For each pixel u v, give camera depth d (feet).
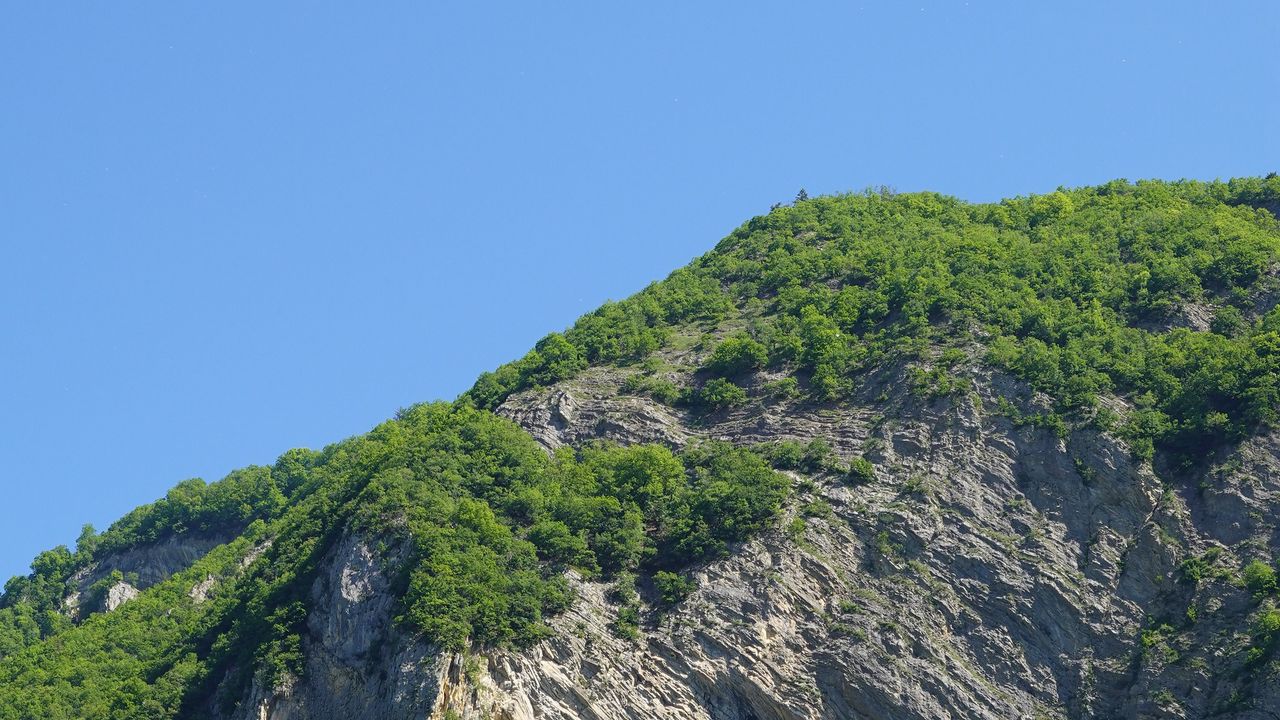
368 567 346.13
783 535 346.95
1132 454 357.41
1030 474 359.25
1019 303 409.90
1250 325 400.88
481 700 311.27
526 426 407.85
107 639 435.94
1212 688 316.19
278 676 336.70
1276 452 352.69
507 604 329.11
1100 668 326.44
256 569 406.62
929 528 348.59
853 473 362.94
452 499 365.20
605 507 360.07
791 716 318.86
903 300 424.05
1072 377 376.68
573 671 321.52
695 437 395.14
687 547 349.61
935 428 369.91
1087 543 346.33
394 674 317.42
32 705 393.29
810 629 330.75
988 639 331.36
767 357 416.87
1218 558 337.72
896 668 323.16
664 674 323.98
